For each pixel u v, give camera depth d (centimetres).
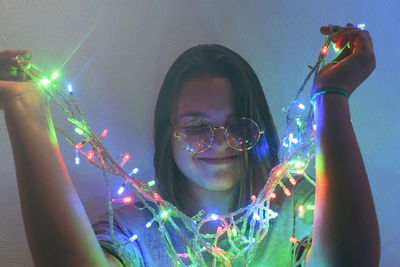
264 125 88
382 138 102
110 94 99
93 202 98
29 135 65
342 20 101
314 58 102
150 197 73
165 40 100
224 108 81
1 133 95
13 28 94
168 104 87
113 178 99
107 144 99
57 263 62
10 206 96
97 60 98
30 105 67
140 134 100
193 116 80
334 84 68
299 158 73
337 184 64
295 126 101
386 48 102
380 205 102
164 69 100
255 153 84
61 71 97
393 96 102
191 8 100
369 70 69
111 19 98
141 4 99
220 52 86
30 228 62
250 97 85
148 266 80
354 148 65
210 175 80
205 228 83
